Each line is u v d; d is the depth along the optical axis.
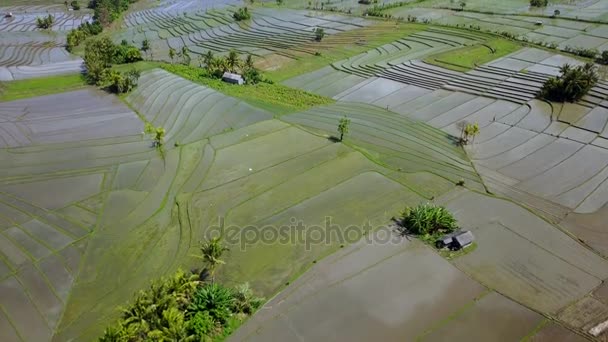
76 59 72.88
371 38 73.94
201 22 94.69
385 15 86.00
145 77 61.62
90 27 89.44
